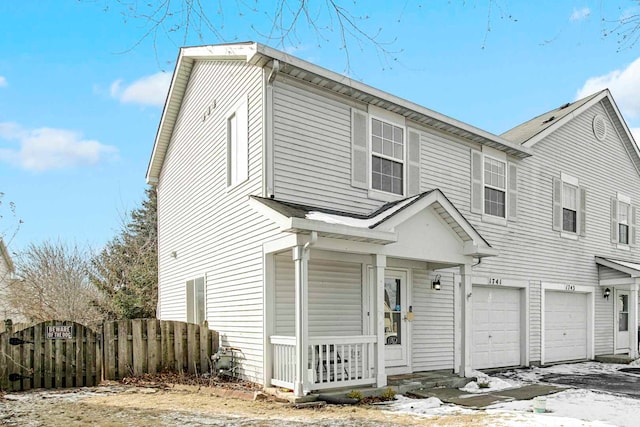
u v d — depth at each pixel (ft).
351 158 34.73
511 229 46.34
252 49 30.71
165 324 35.81
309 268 32.04
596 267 55.93
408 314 36.78
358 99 35.55
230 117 36.29
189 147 45.03
